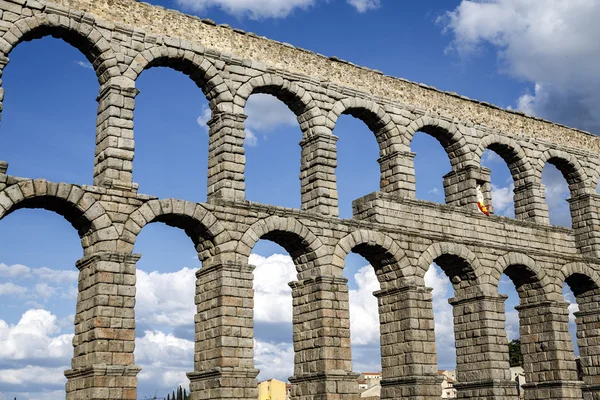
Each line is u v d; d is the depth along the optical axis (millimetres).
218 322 38000
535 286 52219
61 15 38344
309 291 42188
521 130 55906
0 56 36281
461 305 49094
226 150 41344
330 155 44969
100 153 38094
